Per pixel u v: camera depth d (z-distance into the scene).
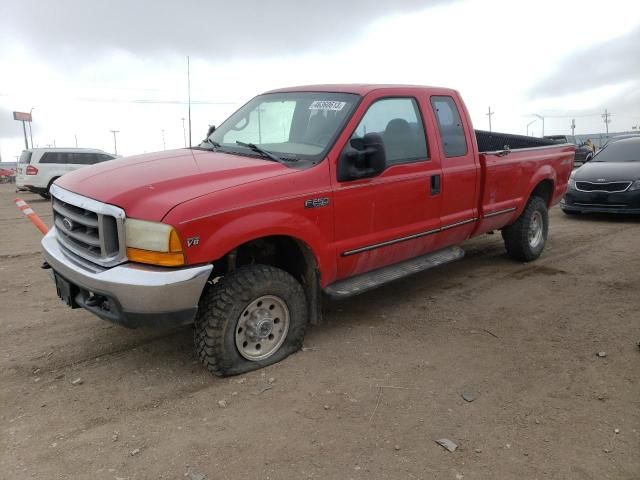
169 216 3.37
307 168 4.11
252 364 3.96
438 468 2.88
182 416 3.38
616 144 11.62
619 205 10.03
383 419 3.35
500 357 4.22
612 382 3.79
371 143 4.20
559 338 4.57
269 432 3.21
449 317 5.09
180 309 3.46
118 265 3.50
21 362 4.14
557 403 3.52
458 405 3.51
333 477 2.81
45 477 2.81
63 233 4.14
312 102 4.78
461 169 5.42
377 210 4.58
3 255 8.03
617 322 4.89
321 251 4.19
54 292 5.94
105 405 3.52
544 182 7.10
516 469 2.87
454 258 5.65
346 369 4.00
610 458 2.95
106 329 4.79
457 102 5.58
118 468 2.89
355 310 5.29
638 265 6.85
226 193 3.62
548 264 7.01
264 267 3.95
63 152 18.72
